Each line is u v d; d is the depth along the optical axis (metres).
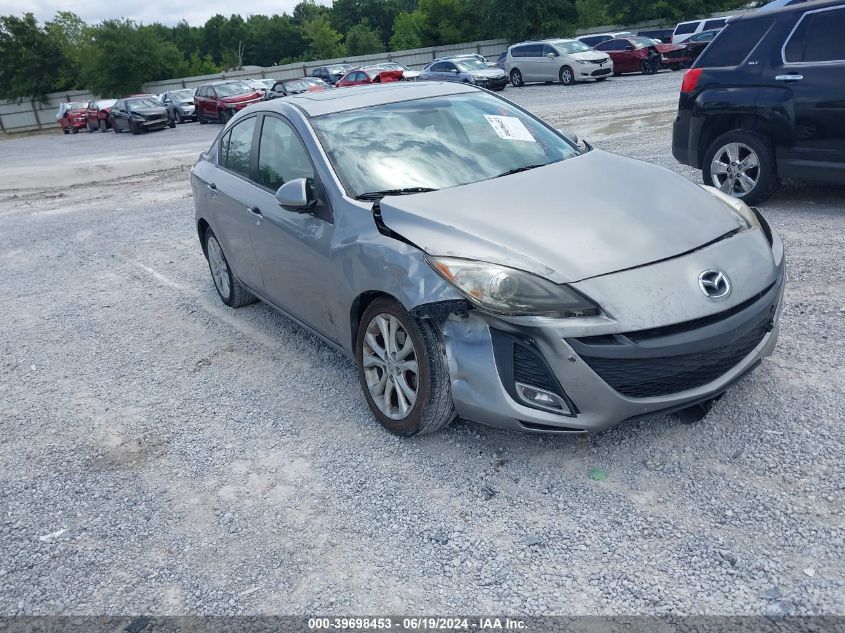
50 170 18.77
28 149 30.62
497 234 3.18
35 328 6.04
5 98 55.38
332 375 4.45
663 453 3.20
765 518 2.72
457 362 3.13
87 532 3.14
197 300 6.29
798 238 5.84
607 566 2.59
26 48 54.50
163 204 11.40
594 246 3.08
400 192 3.74
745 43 6.73
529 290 2.94
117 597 2.72
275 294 4.70
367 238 3.49
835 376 3.66
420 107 4.45
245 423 3.97
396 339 3.44
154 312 6.11
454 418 3.44
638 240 3.13
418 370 3.28
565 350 2.88
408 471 3.31
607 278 2.94
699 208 3.46
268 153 4.65
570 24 43.91
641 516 2.82
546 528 2.82
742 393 3.60
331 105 4.46
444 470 3.28
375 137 4.13
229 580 2.74
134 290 6.82
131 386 4.66
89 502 3.37
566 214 3.32
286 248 4.21
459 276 3.04
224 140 5.49
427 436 3.58
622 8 44.34
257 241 4.63
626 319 2.84
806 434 3.21
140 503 3.32
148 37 53.03
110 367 5.03
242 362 4.83
